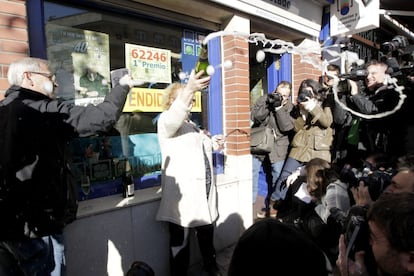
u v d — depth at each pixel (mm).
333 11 4141
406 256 972
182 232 2324
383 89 2158
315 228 2232
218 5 2885
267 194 4086
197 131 2391
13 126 1421
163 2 2695
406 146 2223
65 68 2281
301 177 2781
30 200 1452
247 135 3266
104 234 2143
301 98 2949
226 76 3215
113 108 1479
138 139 2754
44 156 1483
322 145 2957
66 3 2270
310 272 734
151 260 2416
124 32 2646
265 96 3760
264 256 759
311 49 2498
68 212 1689
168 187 2268
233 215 3131
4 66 1762
